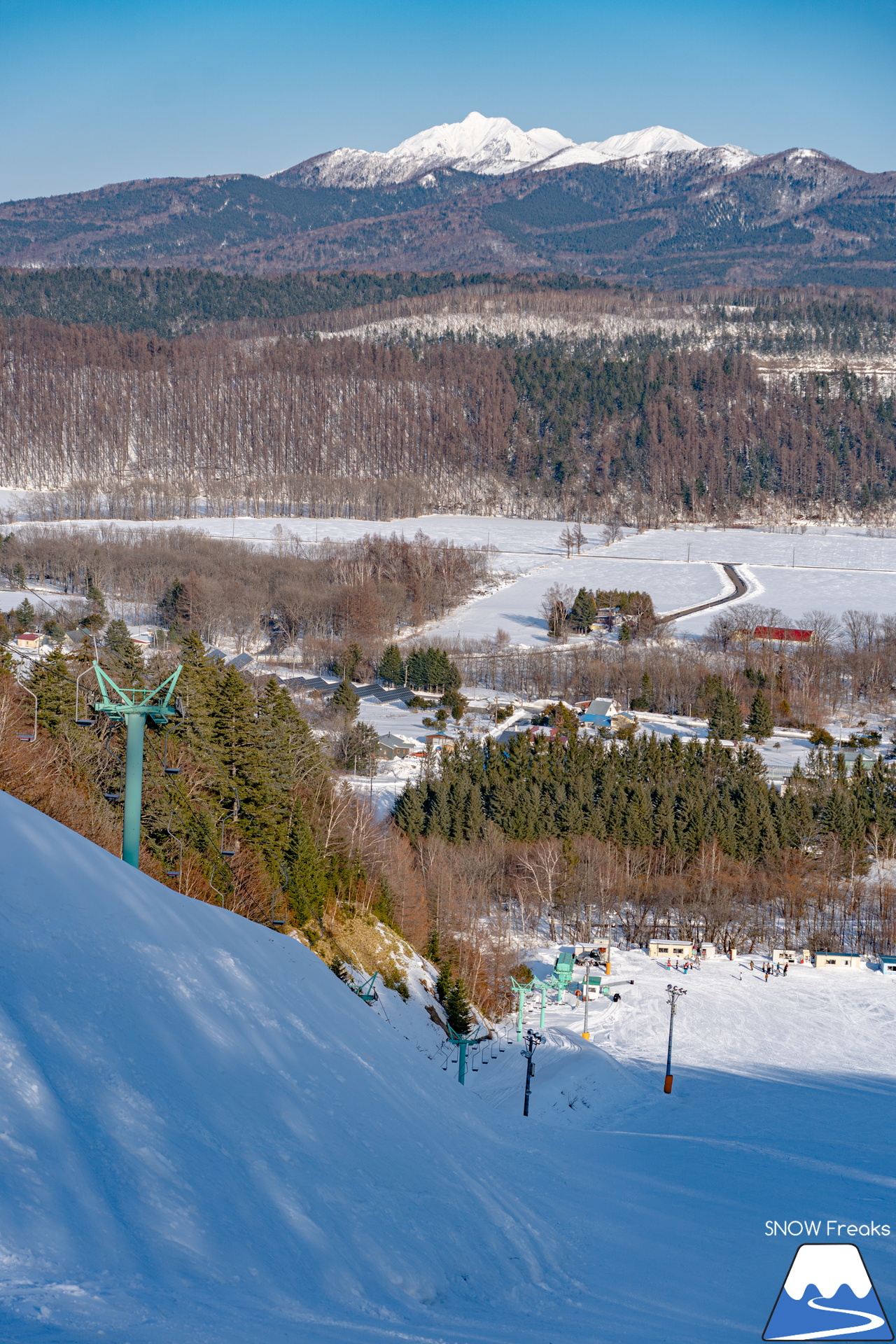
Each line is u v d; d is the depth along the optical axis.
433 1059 51.66
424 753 117.50
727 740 131.00
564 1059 56.84
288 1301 7.02
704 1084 56.41
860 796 102.00
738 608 199.75
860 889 90.50
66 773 44.22
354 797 79.31
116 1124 7.86
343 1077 12.34
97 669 28.39
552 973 75.81
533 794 94.25
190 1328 5.84
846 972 79.44
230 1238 7.45
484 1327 8.16
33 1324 5.28
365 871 65.75
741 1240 15.09
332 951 52.97
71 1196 6.77
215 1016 11.01
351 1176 9.79
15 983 8.73
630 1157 25.16
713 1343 9.36
